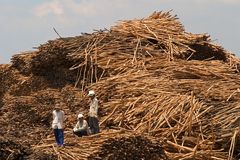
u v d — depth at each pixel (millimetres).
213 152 30969
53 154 29469
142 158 28875
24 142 31625
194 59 45281
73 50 43469
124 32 45750
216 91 36156
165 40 44906
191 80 38688
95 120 34125
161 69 40812
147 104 35438
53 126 31875
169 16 49344
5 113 40875
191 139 31953
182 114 33594
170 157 30391
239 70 44875
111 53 43156
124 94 37812
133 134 31016
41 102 40656
